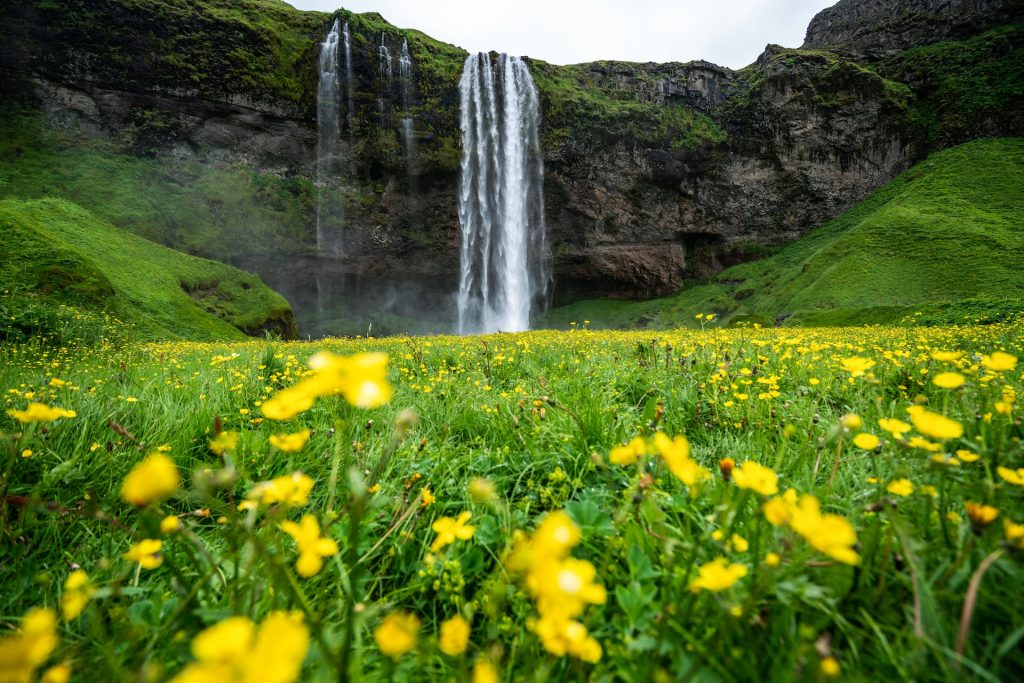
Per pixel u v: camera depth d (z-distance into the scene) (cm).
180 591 105
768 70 7706
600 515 140
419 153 6425
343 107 6131
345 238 6219
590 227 7469
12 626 127
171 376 446
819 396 289
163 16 5356
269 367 482
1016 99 7156
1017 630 86
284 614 98
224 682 30
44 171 4794
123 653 91
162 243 4938
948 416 213
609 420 246
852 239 5953
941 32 8819
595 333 1274
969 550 100
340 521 154
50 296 1802
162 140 5438
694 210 7762
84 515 169
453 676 101
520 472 211
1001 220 5416
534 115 7000
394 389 369
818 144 7619
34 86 4988
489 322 7006
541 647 105
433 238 6662
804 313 4522
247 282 4012
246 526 102
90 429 245
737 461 209
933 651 84
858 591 104
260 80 5675
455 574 129
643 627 99
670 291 7950
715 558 116
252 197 5681
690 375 370
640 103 7675
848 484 175
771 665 90
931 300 4519
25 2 4941
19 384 351
